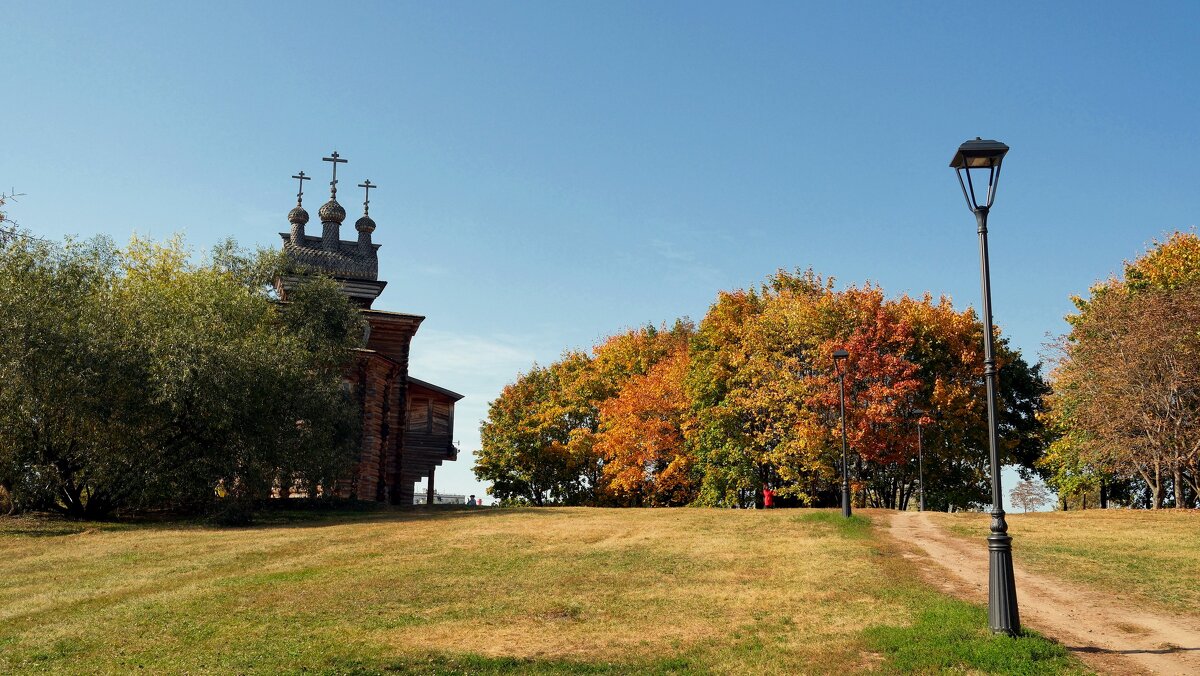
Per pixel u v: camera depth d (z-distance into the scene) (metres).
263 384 31.75
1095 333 38.94
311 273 49.38
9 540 25.97
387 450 46.12
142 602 16.23
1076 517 30.58
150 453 31.14
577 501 61.72
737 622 14.46
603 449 56.00
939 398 45.44
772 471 50.25
